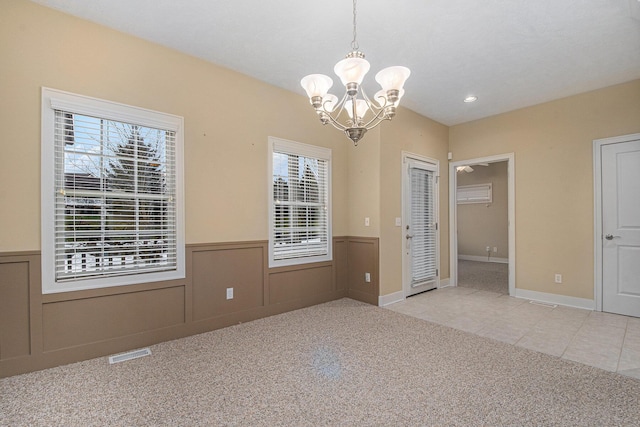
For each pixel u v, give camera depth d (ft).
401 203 13.82
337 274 13.71
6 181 6.95
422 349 8.53
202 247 9.79
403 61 9.79
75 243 7.77
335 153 13.70
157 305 8.96
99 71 8.06
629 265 11.27
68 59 7.64
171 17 7.77
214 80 10.11
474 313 11.72
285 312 11.87
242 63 10.09
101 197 8.15
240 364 7.66
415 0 7.04
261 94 11.27
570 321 10.75
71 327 7.70
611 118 11.60
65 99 7.55
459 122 15.96
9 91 6.98
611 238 11.62
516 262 14.05
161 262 9.14
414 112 14.47
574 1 7.03
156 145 9.05
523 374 7.16
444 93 12.25
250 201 10.94
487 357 8.03
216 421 5.53
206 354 8.21
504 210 24.54
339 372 7.27
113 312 8.25
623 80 11.14
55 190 7.52
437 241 15.79
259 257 11.18
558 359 7.90
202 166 9.83
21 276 7.12
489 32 8.27
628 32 8.22
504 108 13.92
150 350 8.46
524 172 13.80
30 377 6.98
